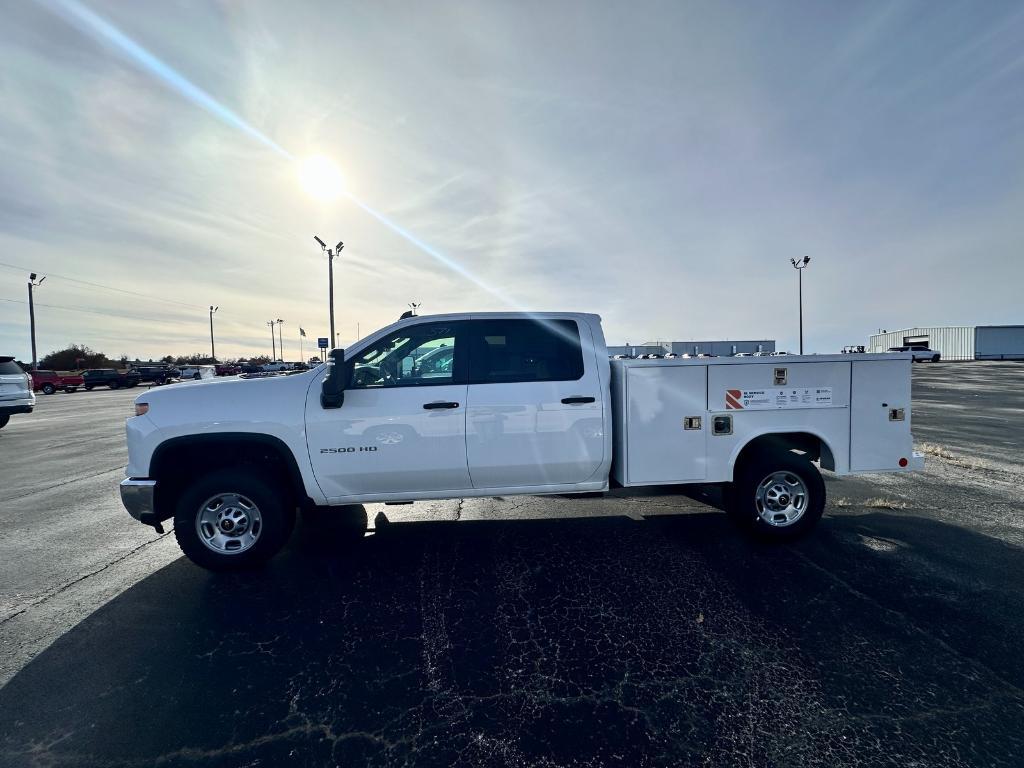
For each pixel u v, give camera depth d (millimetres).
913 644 2910
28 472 8211
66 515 5742
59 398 29266
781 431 4434
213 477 3924
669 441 4348
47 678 2732
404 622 3258
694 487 5055
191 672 2777
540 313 4402
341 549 4488
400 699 2537
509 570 3998
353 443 4027
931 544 4379
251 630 3193
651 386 4320
